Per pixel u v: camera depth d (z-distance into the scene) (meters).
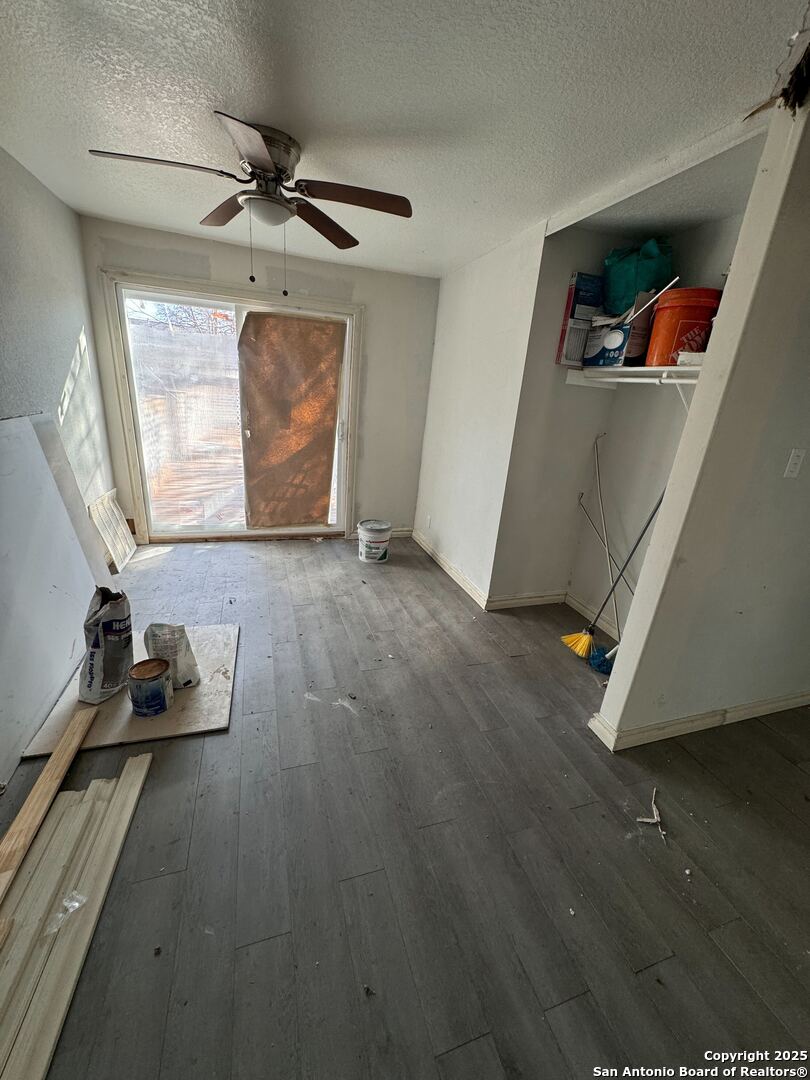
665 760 1.87
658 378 2.25
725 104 1.39
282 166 1.68
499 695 2.21
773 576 1.84
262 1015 1.03
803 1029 1.08
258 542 3.92
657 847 1.50
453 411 3.47
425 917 1.25
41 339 2.35
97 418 3.10
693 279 2.30
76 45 1.31
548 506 2.94
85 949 1.11
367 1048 0.99
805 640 2.09
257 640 2.52
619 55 1.23
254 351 3.48
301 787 1.63
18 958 1.08
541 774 1.76
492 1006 1.08
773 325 1.38
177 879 1.30
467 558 3.31
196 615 2.72
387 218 2.46
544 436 2.74
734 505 1.61
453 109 1.52
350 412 3.82
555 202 2.14
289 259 3.30
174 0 1.14
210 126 1.74
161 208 2.62
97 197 2.51
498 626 2.86
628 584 2.70
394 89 1.44
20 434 2.02
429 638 2.68
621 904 1.32
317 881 1.32
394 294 3.62
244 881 1.31
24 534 1.89
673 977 1.16
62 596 2.09
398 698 2.14
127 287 3.08
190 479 3.71
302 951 1.15
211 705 1.97
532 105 1.48
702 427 1.48
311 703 2.06
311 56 1.31
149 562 3.36
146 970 1.09
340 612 2.89
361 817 1.53
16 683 1.67
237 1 1.13
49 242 2.43
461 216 2.38
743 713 2.12
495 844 1.47
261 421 3.67
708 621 1.81
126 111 1.66
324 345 3.64
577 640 2.64
